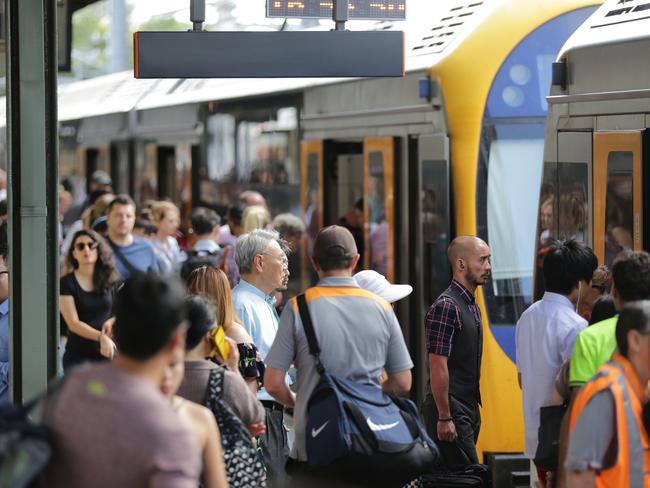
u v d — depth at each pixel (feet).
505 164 79.87
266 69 68.85
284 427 57.77
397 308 85.92
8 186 56.75
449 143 79.46
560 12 80.53
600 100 63.41
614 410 38.86
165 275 32.24
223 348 48.21
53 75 57.06
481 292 79.00
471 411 65.46
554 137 68.18
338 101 95.55
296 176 104.58
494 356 78.64
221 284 54.49
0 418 30.35
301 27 95.76
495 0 81.87
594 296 58.49
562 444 44.09
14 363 56.75
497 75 79.82
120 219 97.40
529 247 79.87
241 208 104.37
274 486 56.54
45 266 56.70
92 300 77.77
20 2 56.03
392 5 70.90
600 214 63.10
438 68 80.12
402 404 50.44
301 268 103.45
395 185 85.25
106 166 176.96
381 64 69.62
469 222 79.05
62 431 30.53
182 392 43.27
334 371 49.39
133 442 30.30
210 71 68.39
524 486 75.20
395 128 85.81
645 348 39.37
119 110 158.71
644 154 59.36
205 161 131.13
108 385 30.81
